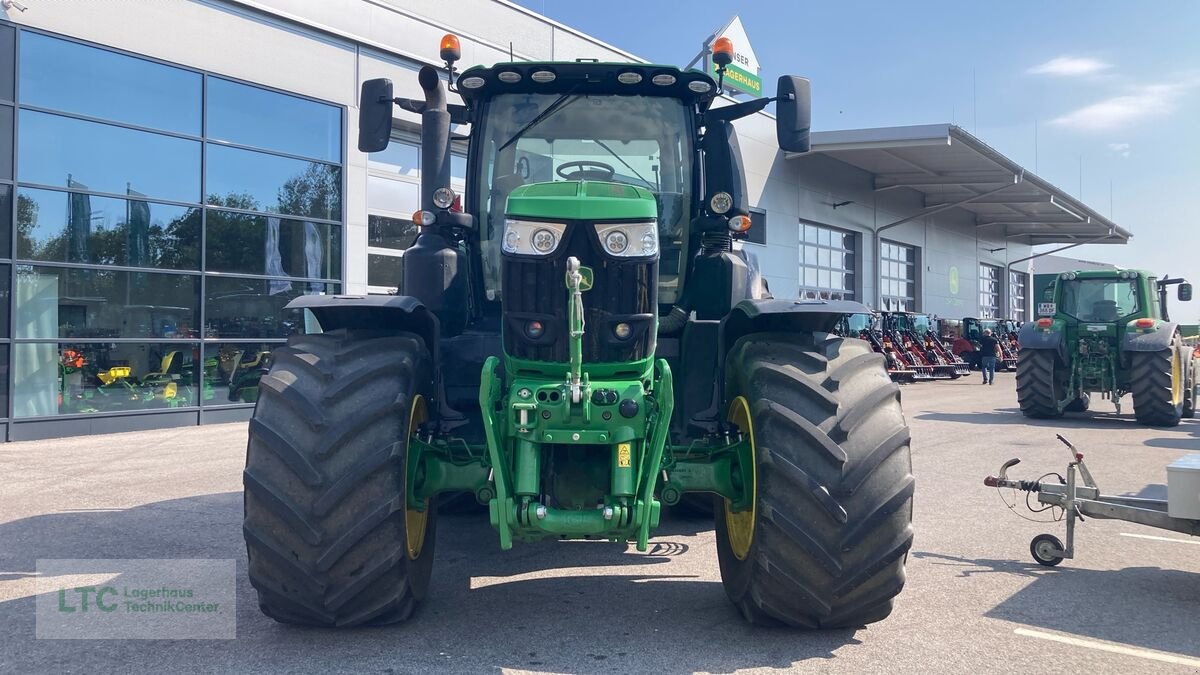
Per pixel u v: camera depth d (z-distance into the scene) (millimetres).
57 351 11094
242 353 13141
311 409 3311
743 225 4336
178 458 9094
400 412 3398
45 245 10930
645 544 3307
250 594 4262
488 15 17359
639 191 3533
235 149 12930
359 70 14617
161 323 12141
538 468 3311
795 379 3482
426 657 3400
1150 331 12320
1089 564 4984
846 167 26016
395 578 3438
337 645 3527
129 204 11734
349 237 14516
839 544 3309
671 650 3502
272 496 3242
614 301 3352
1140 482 7586
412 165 15805
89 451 9695
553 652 3467
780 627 3777
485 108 4551
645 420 3350
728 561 3879
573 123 4508
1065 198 30703
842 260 26594
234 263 12977
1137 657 3523
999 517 6234
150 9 11852
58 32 10914
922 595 4359
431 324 3992
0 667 3328
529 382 3381
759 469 3406
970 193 29047
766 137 23094
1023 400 13148
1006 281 38219
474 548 5199
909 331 24172
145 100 11859
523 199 3369
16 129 10609
